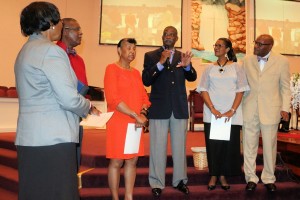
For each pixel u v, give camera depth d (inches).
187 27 331.9
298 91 202.4
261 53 142.3
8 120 257.4
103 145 186.5
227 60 143.2
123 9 321.1
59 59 69.2
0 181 163.6
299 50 356.5
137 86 119.0
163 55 124.5
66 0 307.7
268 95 141.4
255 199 141.4
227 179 151.9
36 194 68.6
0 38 283.6
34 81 68.3
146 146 190.1
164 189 138.8
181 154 133.2
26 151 69.0
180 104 132.2
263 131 141.7
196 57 331.0
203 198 136.9
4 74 284.8
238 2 343.0
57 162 68.8
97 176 141.5
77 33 109.0
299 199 146.9
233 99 136.3
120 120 113.9
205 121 139.8
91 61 316.5
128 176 117.7
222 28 338.3
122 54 118.3
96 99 285.9
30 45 71.0
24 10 73.2
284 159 165.6
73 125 73.0
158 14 326.3
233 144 137.2
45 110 69.0
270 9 351.3
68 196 69.5
